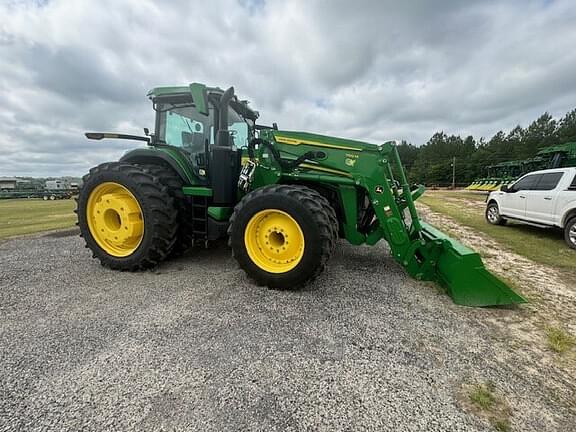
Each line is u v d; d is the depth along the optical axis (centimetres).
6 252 439
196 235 358
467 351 192
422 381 164
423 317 237
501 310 251
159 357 182
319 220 270
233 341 200
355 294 280
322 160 317
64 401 148
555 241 549
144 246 335
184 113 379
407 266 291
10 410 143
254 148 344
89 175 362
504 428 134
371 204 323
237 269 351
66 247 473
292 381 163
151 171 350
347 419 139
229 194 338
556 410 145
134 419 138
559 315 244
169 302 261
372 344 198
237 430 132
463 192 2916
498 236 595
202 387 158
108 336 205
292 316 236
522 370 175
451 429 134
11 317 233
